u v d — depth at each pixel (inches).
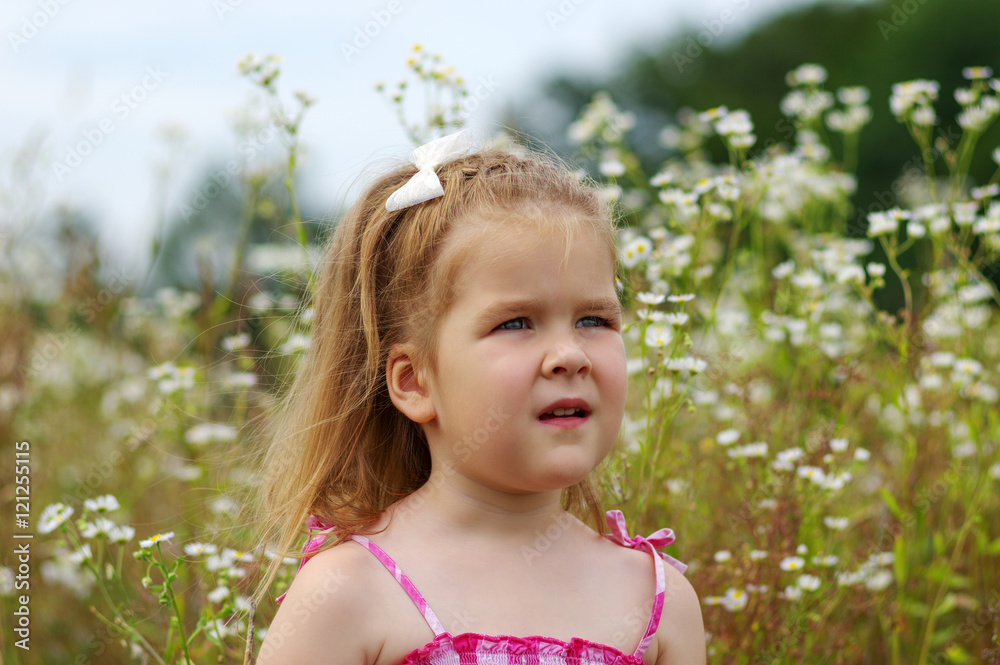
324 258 68.4
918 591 102.7
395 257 58.6
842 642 86.5
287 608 53.6
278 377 83.8
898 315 102.5
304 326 86.0
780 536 84.7
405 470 63.1
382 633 52.2
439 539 54.9
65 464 140.3
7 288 145.6
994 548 96.6
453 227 55.4
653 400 97.1
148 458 125.3
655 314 78.6
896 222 101.7
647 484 83.7
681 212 107.6
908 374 104.1
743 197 110.3
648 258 94.3
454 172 58.6
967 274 111.5
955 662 95.7
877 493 111.8
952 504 106.3
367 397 62.3
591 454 52.6
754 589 81.0
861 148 398.3
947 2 420.5
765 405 107.7
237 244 121.8
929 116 124.8
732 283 138.6
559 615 54.1
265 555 71.8
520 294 52.1
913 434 106.2
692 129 165.5
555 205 55.7
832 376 104.1
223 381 109.3
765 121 470.9
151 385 137.2
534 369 51.8
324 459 62.9
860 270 103.7
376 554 54.2
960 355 118.7
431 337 55.3
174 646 75.7
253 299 104.4
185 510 108.2
